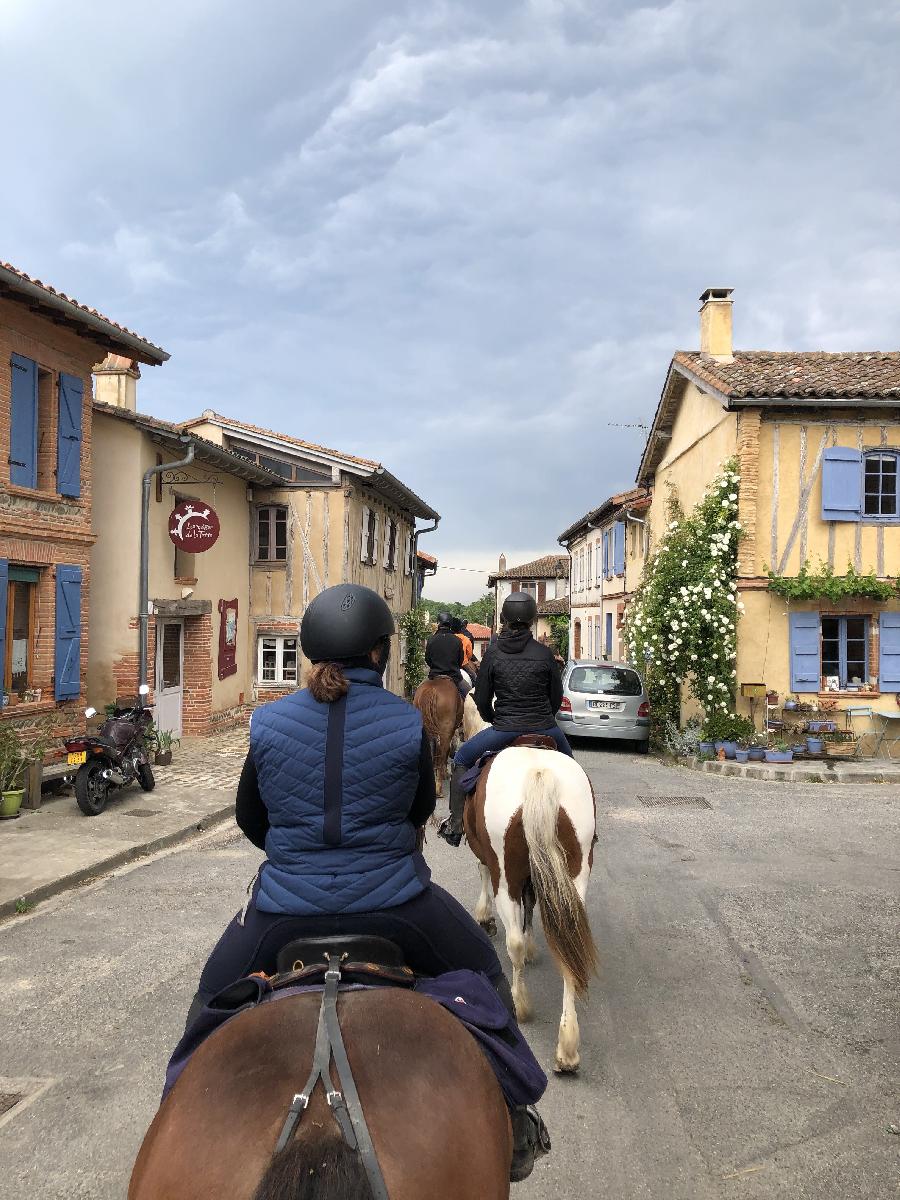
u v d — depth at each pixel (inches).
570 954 159.3
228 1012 84.7
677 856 349.1
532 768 181.2
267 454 852.6
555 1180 137.3
